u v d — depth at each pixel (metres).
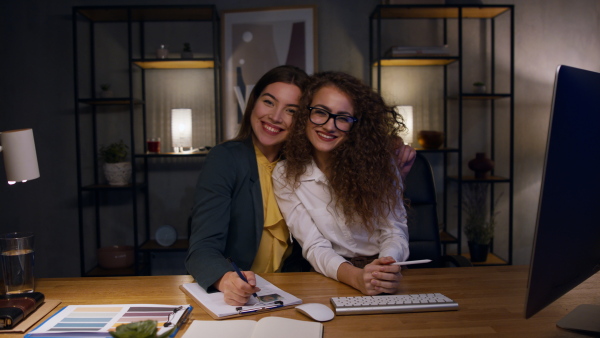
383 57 3.02
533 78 3.39
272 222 1.64
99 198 3.30
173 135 3.08
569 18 3.38
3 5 3.21
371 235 1.59
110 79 3.26
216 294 1.19
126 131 3.28
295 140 1.59
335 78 1.55
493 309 1.10
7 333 0.97
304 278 1.38
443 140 3.11
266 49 3.20
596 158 0.83
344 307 1.07
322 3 3.28
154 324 0.73
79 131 3.11
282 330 0.94
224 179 1.52
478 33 3.36
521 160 3.42
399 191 1.61
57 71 3.24
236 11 3.20
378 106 1.59
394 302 1.10
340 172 1.55
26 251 1.19
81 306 1.11
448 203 3.39
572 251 0.85
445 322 1.02
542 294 0.83
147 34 3.25
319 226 1.56
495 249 3.44
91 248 3.30
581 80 0.78
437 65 3.34
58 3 3.21
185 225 3.33
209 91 3.28
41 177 3.27
